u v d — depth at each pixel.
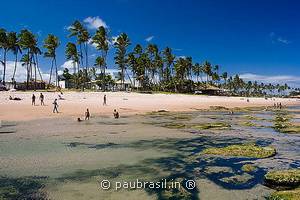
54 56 112.62
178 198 14.66
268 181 16.30
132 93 100.19
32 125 37.44
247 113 66.12
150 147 25.91
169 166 19.98
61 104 63.25
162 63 150.50
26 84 118.56
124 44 123.94
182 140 29.45
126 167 19.61
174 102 83.88
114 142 27.72
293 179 15.87
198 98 105.94
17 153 22.75
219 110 72.19
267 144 28.25
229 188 16.08
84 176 17.59
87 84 142.25
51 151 23.58
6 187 15.69
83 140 28.33
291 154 23.83
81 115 49.34
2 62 108.19
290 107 101.19
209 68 179.00
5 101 63.31
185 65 156.25
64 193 14.99
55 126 37.09
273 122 47.00
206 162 21.09
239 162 21.09
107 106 64.25
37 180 16.80
